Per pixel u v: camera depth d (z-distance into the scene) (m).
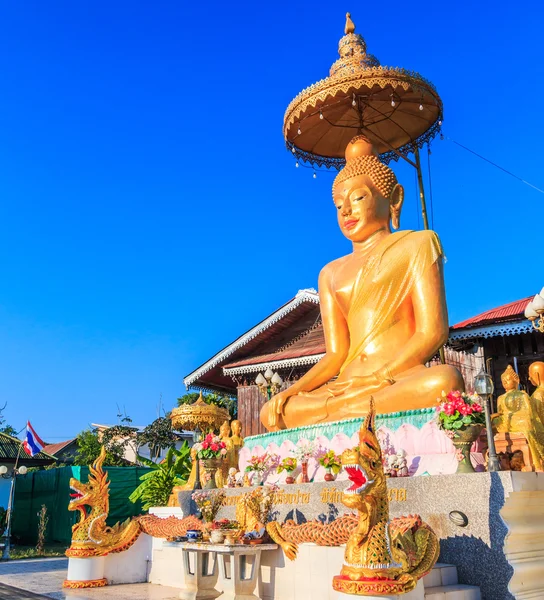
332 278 12.99
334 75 13.45
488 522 7.03
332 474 9.20
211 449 11.61
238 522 8.94
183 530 10.06
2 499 25.36
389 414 9.84
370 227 12.95
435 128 14.90
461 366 19.55
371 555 5.88
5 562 16.05
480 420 7.68
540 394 9.78
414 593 6.16
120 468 22.34
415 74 12.99
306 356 22.98
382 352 11.67
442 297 11.59
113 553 10.98
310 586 7.68
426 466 8.83
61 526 22.02
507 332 17.89
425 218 15.49
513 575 6.76
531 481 7.18
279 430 11.65
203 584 8.80
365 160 13.41
